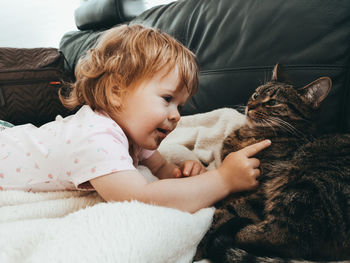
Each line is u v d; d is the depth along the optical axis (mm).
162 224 448
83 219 442
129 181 559
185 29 1275
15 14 2625
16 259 406
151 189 556
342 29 810
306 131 863
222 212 676
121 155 588
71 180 605
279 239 584
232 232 611
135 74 670
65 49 2180
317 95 823
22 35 2686
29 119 1523
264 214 662
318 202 605
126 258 375
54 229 442
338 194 602
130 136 709
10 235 455
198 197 588
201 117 1104
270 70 949
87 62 771
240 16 1046
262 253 583
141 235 412
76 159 595
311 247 577
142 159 869
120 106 680
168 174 858
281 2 938
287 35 905
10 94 1451
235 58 1035
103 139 598
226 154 903
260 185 709
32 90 1493
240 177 624
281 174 714
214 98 1109
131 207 469
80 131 626
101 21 2021
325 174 655
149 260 400
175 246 458
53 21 2781
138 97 664
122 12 1912
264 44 957
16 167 675
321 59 834
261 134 892
